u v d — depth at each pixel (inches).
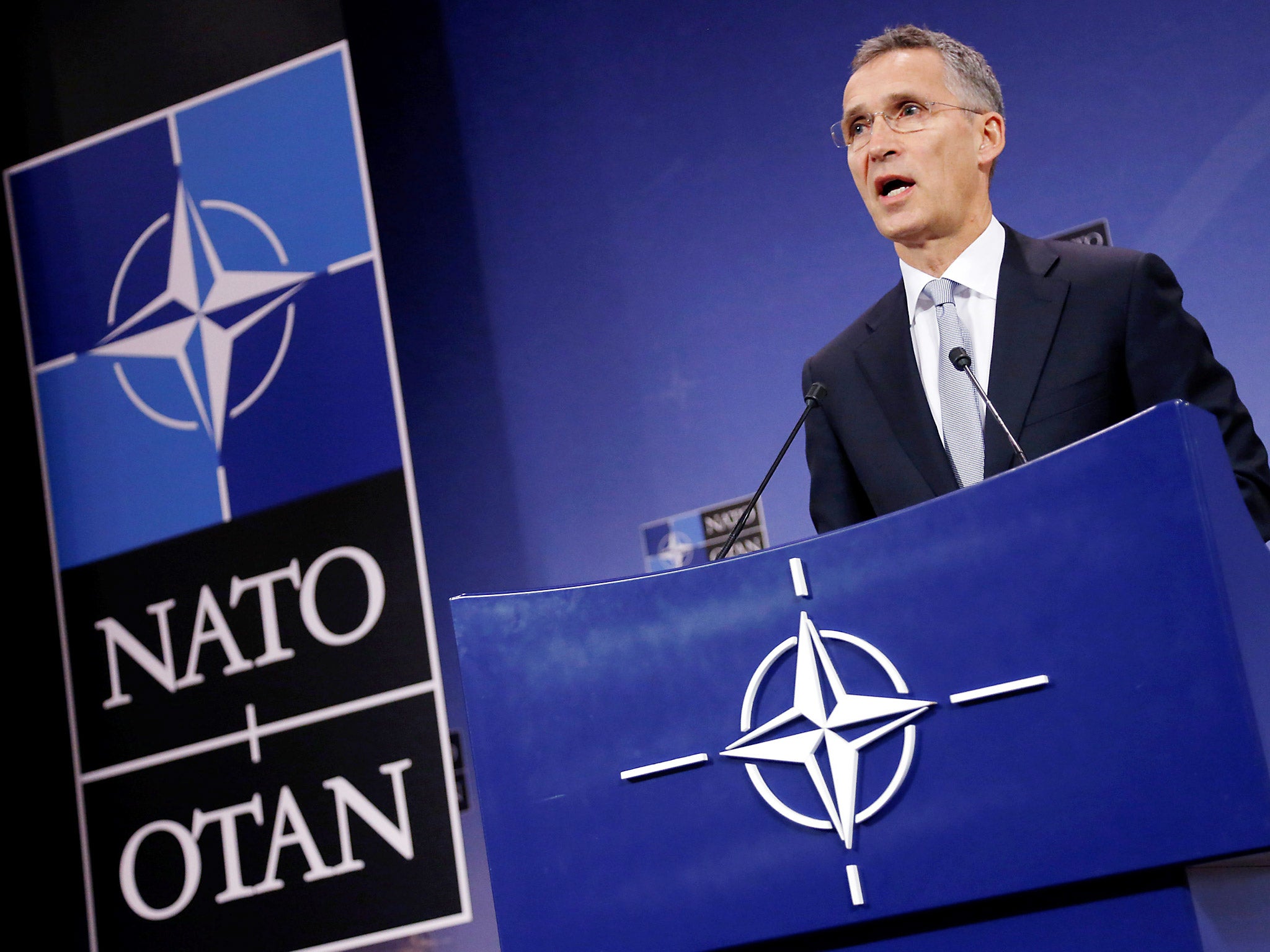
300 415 171.2
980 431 82.7
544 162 178.7
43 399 184.2
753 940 51.7
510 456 172.6
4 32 196.7
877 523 52.3
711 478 161.9
